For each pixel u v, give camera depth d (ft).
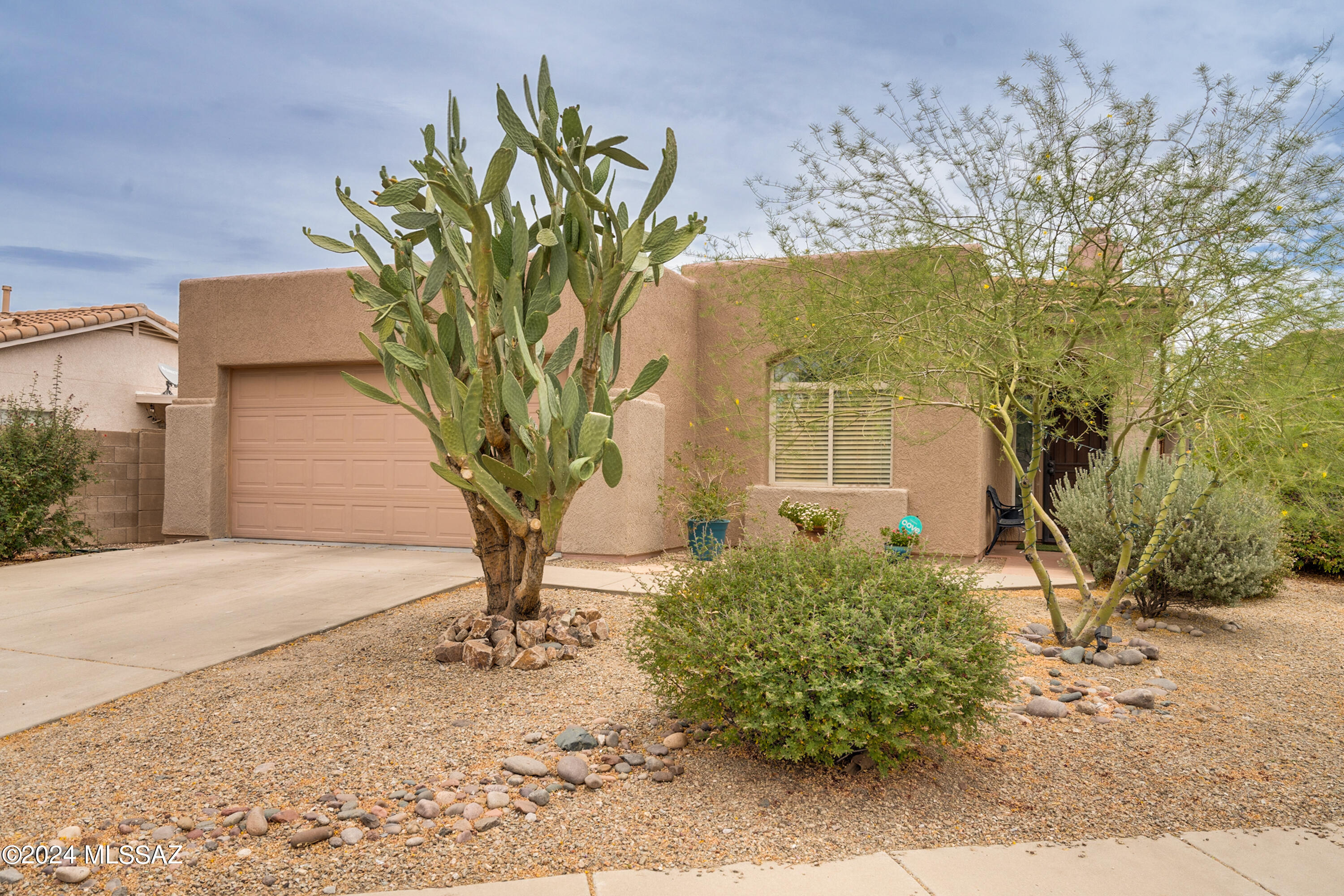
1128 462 27.14
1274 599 29.19
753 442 35.47
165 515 41.27
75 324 49.42
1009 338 18.39
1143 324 17.93
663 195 18.21
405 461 38.55
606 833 11.10
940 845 10.94
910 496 35.63
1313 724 16.07
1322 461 16.29
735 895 9.55
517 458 18.21
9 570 31.73
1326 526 30.71
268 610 24.03
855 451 36.96
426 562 33.14
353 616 23.18
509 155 15.01
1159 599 24.95
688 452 39.09
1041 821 11.71
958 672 12.56
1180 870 10.30
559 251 18.69
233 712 15.69
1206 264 17.21
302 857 10.41
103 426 52.26
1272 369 16.62
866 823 11.53
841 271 22.39
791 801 12.17
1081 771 13.56
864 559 15.08
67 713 15.53
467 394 17.40
